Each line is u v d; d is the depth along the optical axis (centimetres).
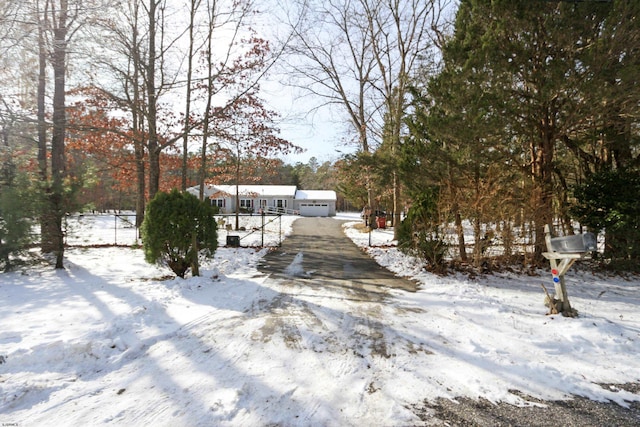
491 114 691
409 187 970
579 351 410
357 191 2631
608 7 638
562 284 533
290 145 1566
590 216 855
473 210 797
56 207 828
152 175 1241
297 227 2408
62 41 866
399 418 270
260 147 1533
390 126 1427
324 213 4491
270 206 4425
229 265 914
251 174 2122
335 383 321
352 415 273
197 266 728
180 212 699
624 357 397
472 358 383
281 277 791
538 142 850
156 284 680
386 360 372
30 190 799
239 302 580
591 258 943
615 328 468
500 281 770
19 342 386
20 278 748
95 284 688
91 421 257
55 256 927
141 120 1478
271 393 300
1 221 788
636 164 876
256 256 1105
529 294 663
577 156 986
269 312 529
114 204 4272
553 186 880
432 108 845
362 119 1742
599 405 299
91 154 1502
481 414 280
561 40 661
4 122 906
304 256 1132
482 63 689
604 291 700
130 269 858
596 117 712
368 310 549
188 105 1305
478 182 819
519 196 813
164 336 426
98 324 449
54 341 382
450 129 723
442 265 850
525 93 744
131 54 1130
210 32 1313
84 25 901
